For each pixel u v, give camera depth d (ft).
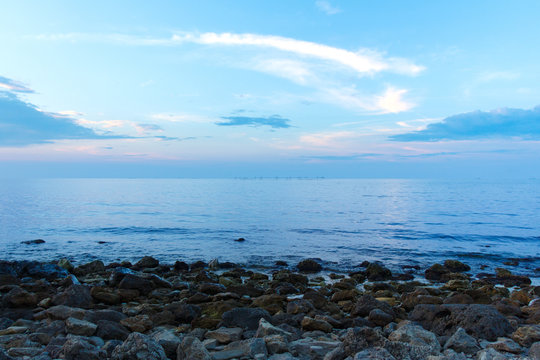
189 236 121.80
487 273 73.20
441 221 165.78
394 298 47.50
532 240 118.01
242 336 28.17
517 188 654.12
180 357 22.06
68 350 20.98
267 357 22.85
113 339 27.27
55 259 85.25
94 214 189.16
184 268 75.66
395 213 202.28
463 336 25.70
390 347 21.30
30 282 54.19
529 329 27.07
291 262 84.28
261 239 116.57
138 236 121.29
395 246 106.22
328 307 41.34
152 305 41.06
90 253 93.56
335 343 25.41
